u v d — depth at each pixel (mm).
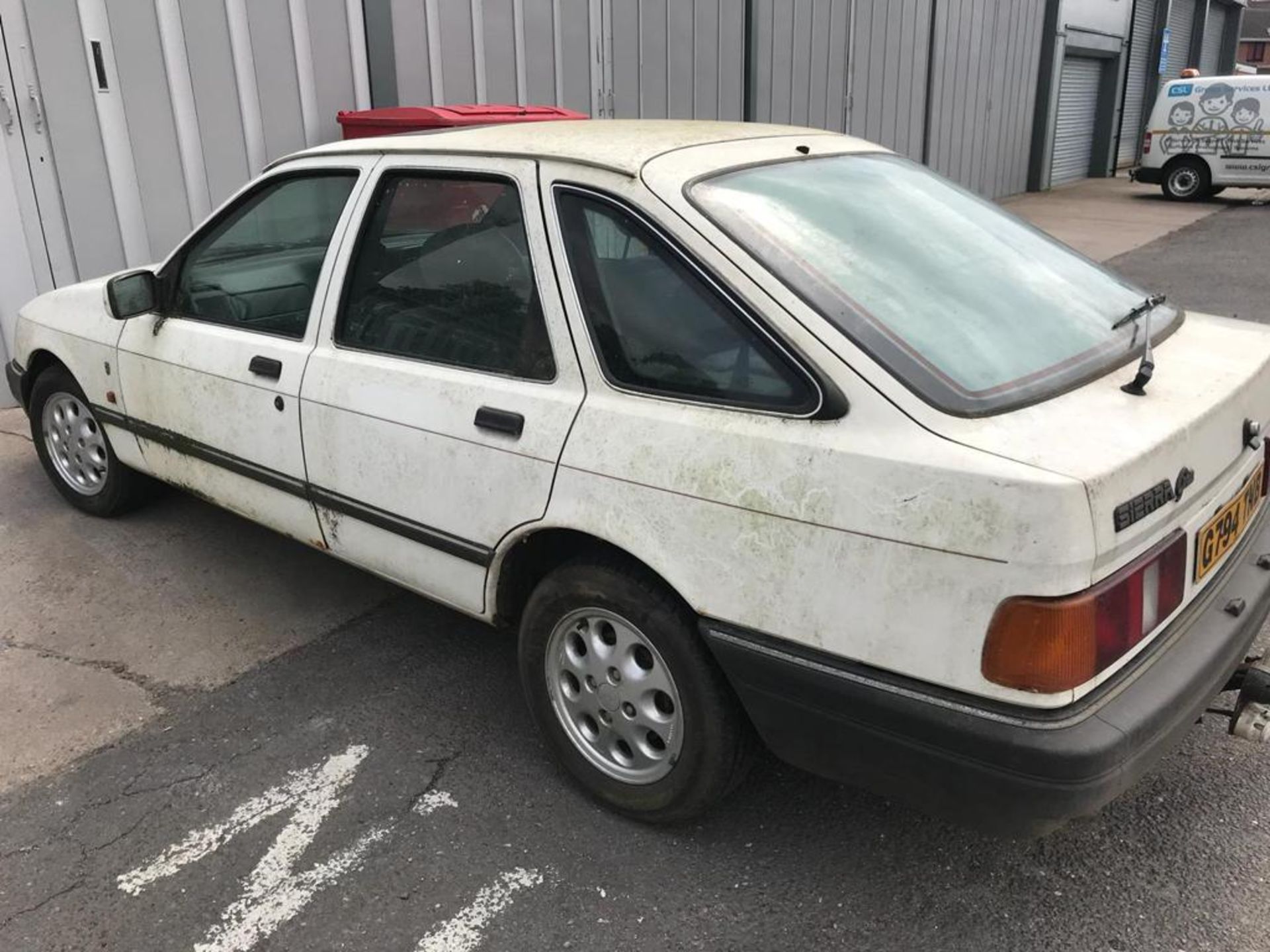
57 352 4379
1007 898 2529
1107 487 1937
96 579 4164
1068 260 2945
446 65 7859
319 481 3293
